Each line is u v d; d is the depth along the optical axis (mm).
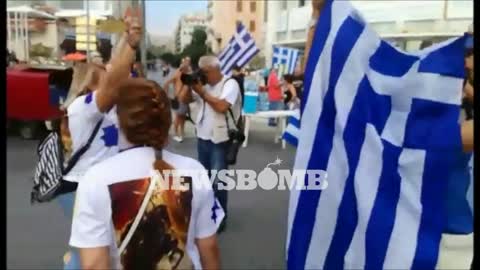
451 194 1965
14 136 9156
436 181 1882
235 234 4812
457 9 16312
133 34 2312
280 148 8773
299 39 23609
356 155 1968
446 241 2107
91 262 1776
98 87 2359
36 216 5051
